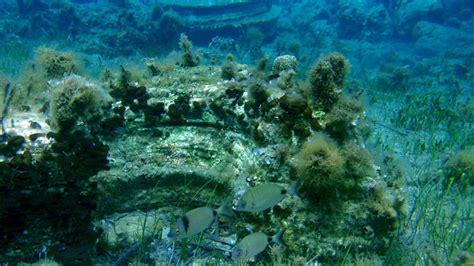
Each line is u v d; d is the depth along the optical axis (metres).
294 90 4.19
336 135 3.75
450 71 18.06
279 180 3.58
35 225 3.01
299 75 13.62
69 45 16.80
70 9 18.11
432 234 4.00
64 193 3.04
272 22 21.80
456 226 4.25
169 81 4.83
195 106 4.48
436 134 8.04
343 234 3.31
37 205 2.96
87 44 16.92
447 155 6.18
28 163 2.79
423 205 4.59
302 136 3.72
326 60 3.97
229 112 4.43
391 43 25.70
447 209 4.79
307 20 28.44
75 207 3.14
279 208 3.42
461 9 27.44
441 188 5.34
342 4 27.34
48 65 4.66
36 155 2.90
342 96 3.99
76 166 3.00
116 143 4.20
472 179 5.25
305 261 3.13
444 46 23.38
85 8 18.62
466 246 3.86
